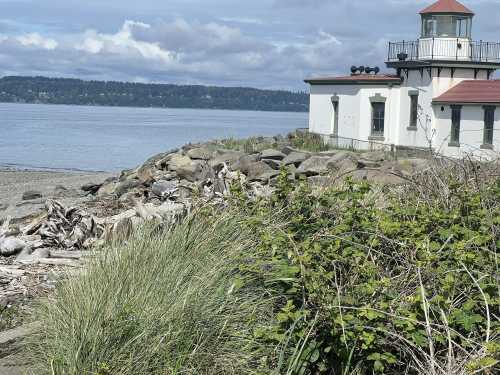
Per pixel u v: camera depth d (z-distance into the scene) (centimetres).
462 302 609
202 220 782
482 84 3506
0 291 800
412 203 830
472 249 678
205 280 647
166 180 1839
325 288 598
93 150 6719
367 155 2197
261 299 646
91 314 583
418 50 3653
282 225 740
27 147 7150
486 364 496
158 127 15188
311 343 573
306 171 1877
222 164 1948
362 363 579
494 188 814
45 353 590
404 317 555
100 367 525
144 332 568
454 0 3622
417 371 558
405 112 3738
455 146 3438
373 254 684
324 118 4128
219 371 589
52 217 1129
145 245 717
